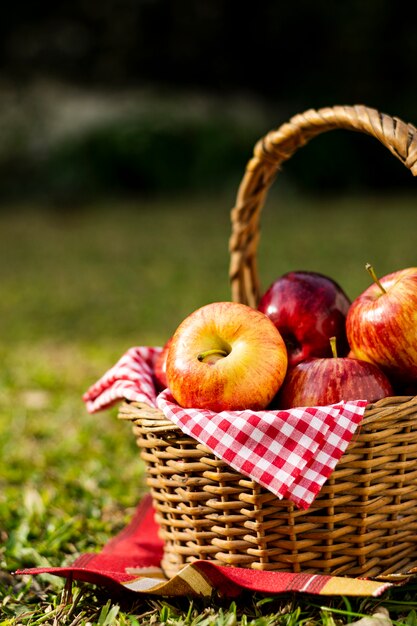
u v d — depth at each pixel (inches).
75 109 280.7
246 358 42.8
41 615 43.7
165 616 42.3
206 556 43.1
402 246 163.5
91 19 306.0
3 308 121.0
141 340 96.3
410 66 272.4
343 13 276.2
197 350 43.4
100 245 185.2
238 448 41.5
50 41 304.0
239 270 49.0
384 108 271.1
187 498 42.7
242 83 303.7
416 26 270.7
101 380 46.9
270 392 43.0
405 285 43.8
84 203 247.4
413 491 42.8
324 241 174.7
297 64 293.3
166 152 256.1
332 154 257.8
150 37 304.8
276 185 253.6
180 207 238.1
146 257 168.6
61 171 251.4
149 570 45.3
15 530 50.5
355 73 279.6
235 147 259.1
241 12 292.7
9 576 46.8
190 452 42.3
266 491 41.7
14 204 248.4
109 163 253.6
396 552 43.1
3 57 297.3
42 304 123.4
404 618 41.8
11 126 263.9
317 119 45.8
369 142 259.8
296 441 41.4
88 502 52.8
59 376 80.4
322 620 41.5
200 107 288.2
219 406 42.8
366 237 177.8
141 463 57.5
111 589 43.7
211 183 255.8
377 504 42.2
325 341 46.3
